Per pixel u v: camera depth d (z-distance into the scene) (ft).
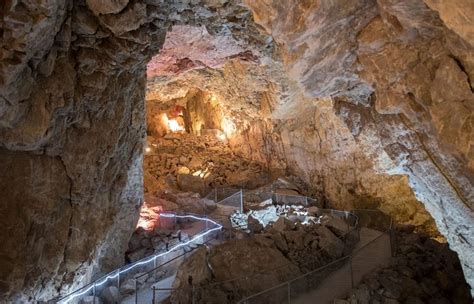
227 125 81.25
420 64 18.94
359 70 22.26
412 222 52.60
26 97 25.93
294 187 64.28
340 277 37.65
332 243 41.24
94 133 32.50
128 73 33.60
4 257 27.63
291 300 34.83
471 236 24.38
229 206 60.49
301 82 23.93
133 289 40.96
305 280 36.47
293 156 65.72
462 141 17.75
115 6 25.76
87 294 37.40
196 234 50.55
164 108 90.22
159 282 42.45
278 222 45.75
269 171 71.51
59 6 24.35
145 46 31.19
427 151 22.66
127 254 45.83
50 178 30.40
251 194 62.90
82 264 34.53
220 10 33.35
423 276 36.88
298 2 18.74
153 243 47.65
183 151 79.97
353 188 55.42
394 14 17.53
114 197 37.93
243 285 35.04
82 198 33.14
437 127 18.72
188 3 31.65
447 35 16.55
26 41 23.08
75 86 29.40
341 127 51.08
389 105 21.76
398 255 40.16
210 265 36.83
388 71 20.31
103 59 29.76
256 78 56.39
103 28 28.07
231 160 77.41
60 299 32.89
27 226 28.81
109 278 40.81
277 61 45.32
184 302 33.68
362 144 28.78
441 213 26.14
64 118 29.55
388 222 51.62
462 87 16.92
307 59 21.83
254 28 37.63
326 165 59.06
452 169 21.43
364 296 32.58
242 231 48.83
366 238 46.29
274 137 67.51
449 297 34.99
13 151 28.27
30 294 30.17
